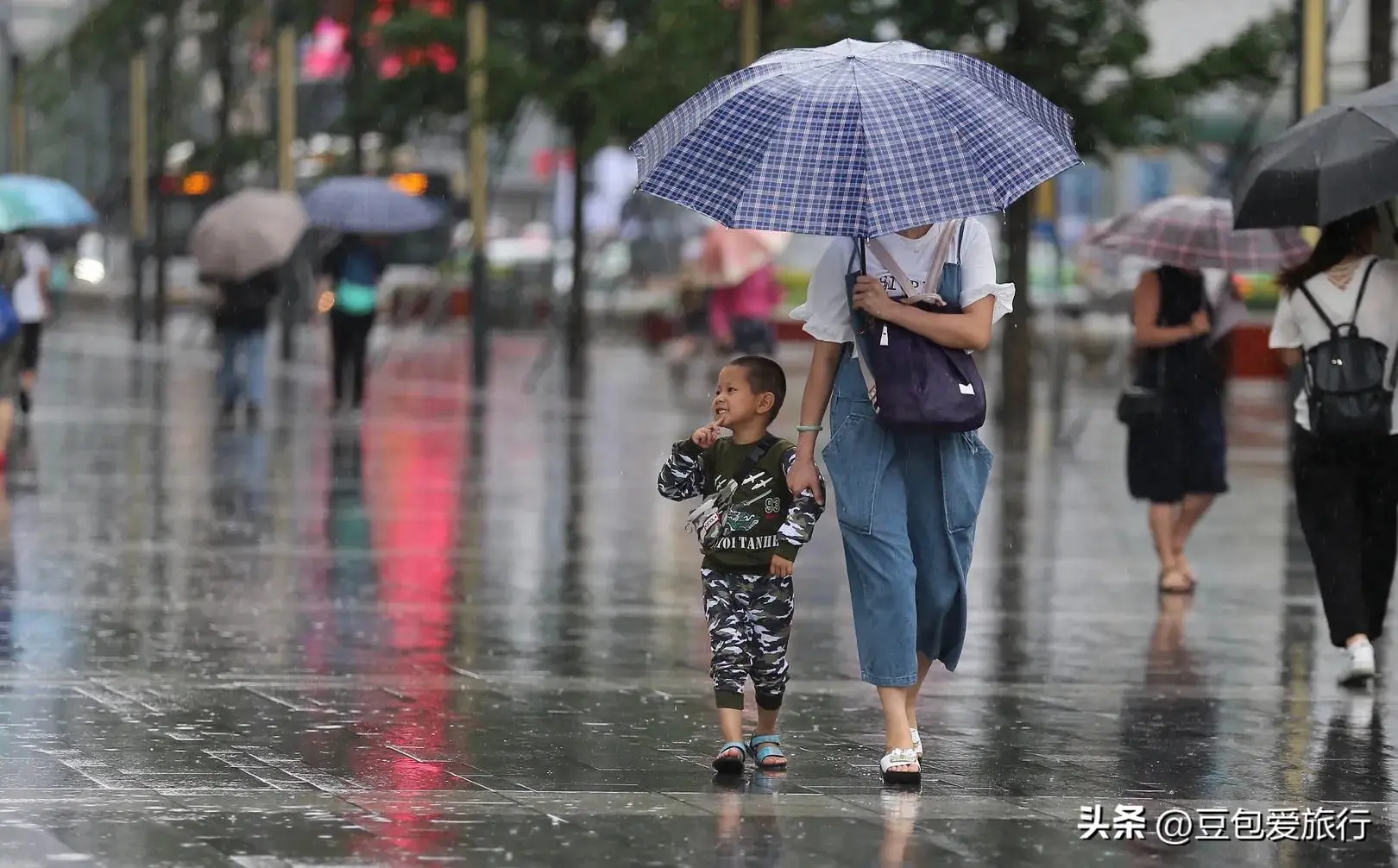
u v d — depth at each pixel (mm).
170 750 23406
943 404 21906
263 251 72875
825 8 72500
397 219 77688
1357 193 28328
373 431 70062
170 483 53062
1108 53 70500
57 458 58844
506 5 92688
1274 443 70312
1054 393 75062
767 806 21156
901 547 22328
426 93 96500
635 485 54969
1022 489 56438
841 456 22531
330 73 116875
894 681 22391
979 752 24438
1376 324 29719
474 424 73312
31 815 20062
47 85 136875
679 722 25734
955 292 22391
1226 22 81375
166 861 18359
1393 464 29906
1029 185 21281
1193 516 39281
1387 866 19438
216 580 37344
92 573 37812
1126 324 101750
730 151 21547
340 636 31938
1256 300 102750
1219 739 25531
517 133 97625
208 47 126688
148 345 123938
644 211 138875
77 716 25250
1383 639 33875
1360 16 83688
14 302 69000
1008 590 38844
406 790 21547
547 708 26562
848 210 21172
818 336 22328
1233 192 29906
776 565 22375
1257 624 35250
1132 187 123375
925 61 22109
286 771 22391
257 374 73438
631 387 93438
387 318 135000
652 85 84938
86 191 158500
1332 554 29781
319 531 44438
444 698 27047
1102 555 44000
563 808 20812
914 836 19984
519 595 36562
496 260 151000
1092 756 24344
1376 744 25391
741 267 89562
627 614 34750
